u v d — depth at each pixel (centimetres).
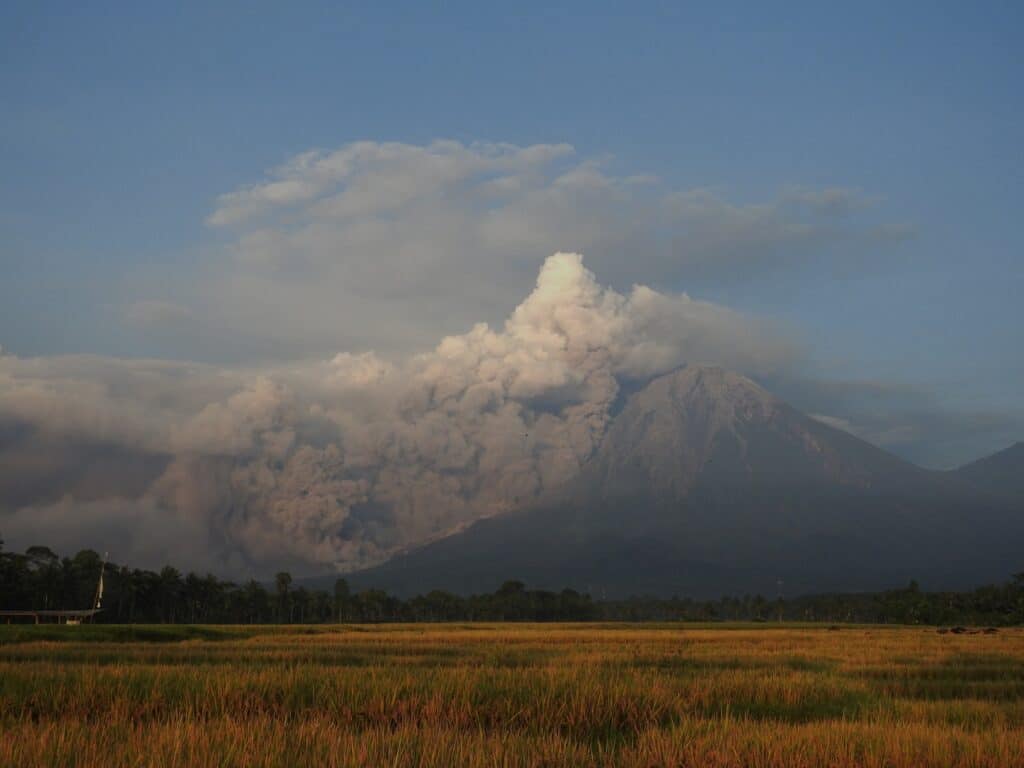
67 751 1559
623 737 2106
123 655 4103
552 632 8612
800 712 2530
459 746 1678
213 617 15400
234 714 2250
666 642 6375
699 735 1922
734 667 3919
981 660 4419
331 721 2103
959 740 1850
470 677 2616
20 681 2491
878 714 2309
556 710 2295
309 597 17625
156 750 1557
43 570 13150
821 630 10425
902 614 16875
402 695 2408
